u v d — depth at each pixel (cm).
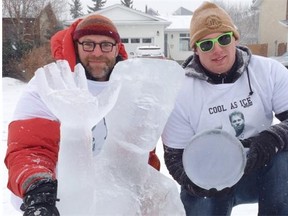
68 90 146
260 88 249
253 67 253
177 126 246
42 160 179
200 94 249
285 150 238
